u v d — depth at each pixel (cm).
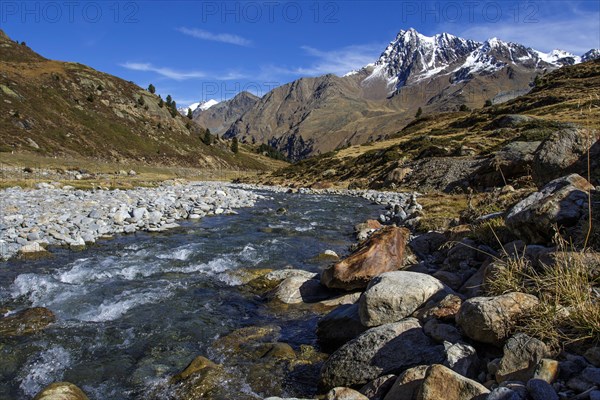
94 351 674
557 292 478
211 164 12469
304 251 1402
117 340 715
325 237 1658
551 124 4350
